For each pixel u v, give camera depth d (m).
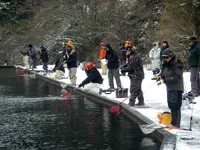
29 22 45.81
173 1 24.41
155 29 28.22
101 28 31.89
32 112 12.04
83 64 28.94
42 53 26.17
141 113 10.56
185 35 23.08
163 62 8.94
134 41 30.00
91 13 32.88
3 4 50.88
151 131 8.59
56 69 22.44
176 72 8.76
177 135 7.95
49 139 8.55
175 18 23.69
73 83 18.53
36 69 31.70
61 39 35.00
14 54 44.38
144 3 30.50
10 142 8.34
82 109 12.45
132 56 11.83
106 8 32.19
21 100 14.83
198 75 12.59
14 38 44.91
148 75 20.66
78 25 34.16
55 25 36.59
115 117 10.98
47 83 21.94
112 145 7.96
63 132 9.20
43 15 38.19
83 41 33.47
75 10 34.03
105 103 13.72
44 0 39.56
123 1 31.53
